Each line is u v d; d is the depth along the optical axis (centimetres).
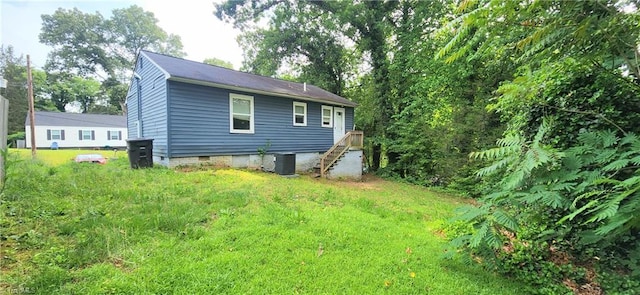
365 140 1568
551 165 285
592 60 286
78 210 386
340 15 1447
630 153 256
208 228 362
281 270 275
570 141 354
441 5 1232
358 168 1242
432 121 1248
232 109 991
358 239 367
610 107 325
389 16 1466
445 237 405
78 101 3603
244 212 437
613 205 202
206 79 895
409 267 303
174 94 849
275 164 1019
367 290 254
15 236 289
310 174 1146
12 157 564
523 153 295
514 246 317
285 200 545
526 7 232
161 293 225
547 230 319
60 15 3275
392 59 1473
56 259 255
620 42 258
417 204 692
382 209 569
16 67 2988
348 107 1477
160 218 365
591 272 291
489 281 284
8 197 397
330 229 390
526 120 414
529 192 276
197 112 902
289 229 378
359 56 1702
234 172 839
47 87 3262
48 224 330
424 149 1248
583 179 276
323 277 270
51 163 949
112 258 269
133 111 1252
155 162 964
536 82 357
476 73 1064
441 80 1146
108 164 936
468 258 299
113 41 3656
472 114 1011
